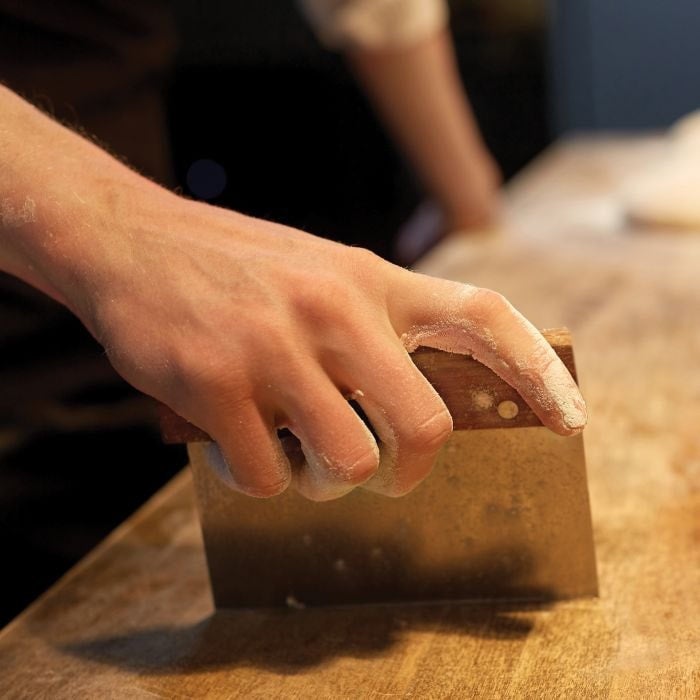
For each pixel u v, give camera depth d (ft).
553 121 8.07
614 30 7.68
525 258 4.72
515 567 2.14
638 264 4.45
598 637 1.99
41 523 4.29
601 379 3.33
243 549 2.20
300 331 1.73
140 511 2.74
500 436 2.06
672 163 5.46
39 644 2.17
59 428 4.94
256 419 1.73
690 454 2.75
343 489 1.74
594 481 2.67
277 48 7.15
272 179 7.54
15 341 4.80
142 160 4.99
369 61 5.12
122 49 4.73
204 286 1.77
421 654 2.00
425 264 4.77
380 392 1.72
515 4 7.61
